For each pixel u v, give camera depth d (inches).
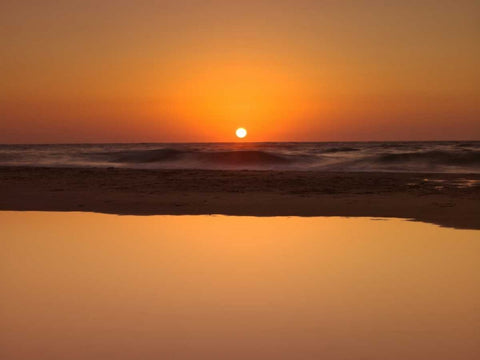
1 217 441.1
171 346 163.8
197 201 535.5
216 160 1360.7
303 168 1189.7
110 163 1405.0
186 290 224.7
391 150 1882.4
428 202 514.9
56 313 195.3
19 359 154.6
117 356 156.3
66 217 439.8
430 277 245.6
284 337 171.2
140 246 319.0
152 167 1280.8
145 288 228.2
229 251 305.1
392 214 450.0
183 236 352.8
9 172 940.6
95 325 182.5
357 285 232.2
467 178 779.4
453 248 311.6
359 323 183.9
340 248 312.8
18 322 185.9
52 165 1348.4
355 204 508.7
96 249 311.1
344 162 1242.6
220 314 193.9
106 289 226.7
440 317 189.9
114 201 537.0
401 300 210.4
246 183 712.4
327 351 159.6
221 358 154.6
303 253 299.3
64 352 159.3
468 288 226.8
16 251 305.0
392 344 165.0
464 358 154.3
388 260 280.7
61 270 260.1
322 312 195.9
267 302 208.2
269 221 418.9
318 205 504.7
